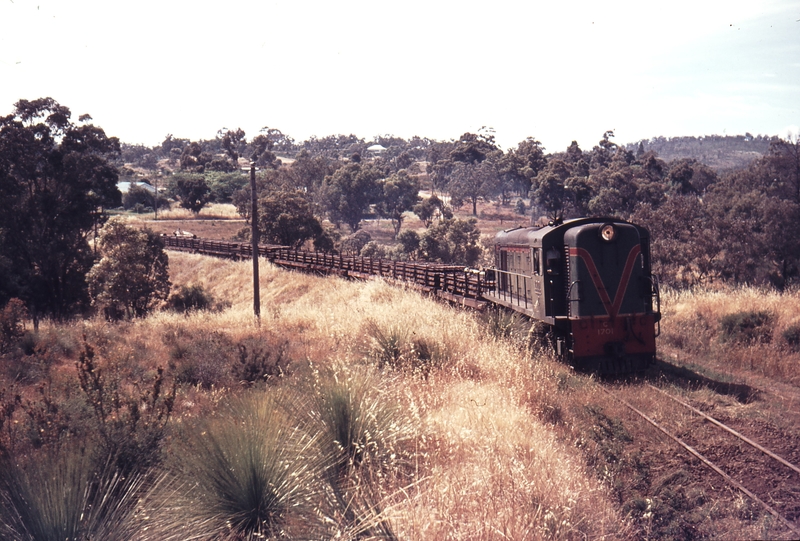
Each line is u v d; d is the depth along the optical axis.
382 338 10.82
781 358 11.30
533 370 9.77
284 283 35.72
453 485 4.91
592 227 11.74
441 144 185.88
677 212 34.88
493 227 109.31
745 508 5.61
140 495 4.86
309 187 119.88
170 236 62.78
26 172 39.00
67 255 39.97
